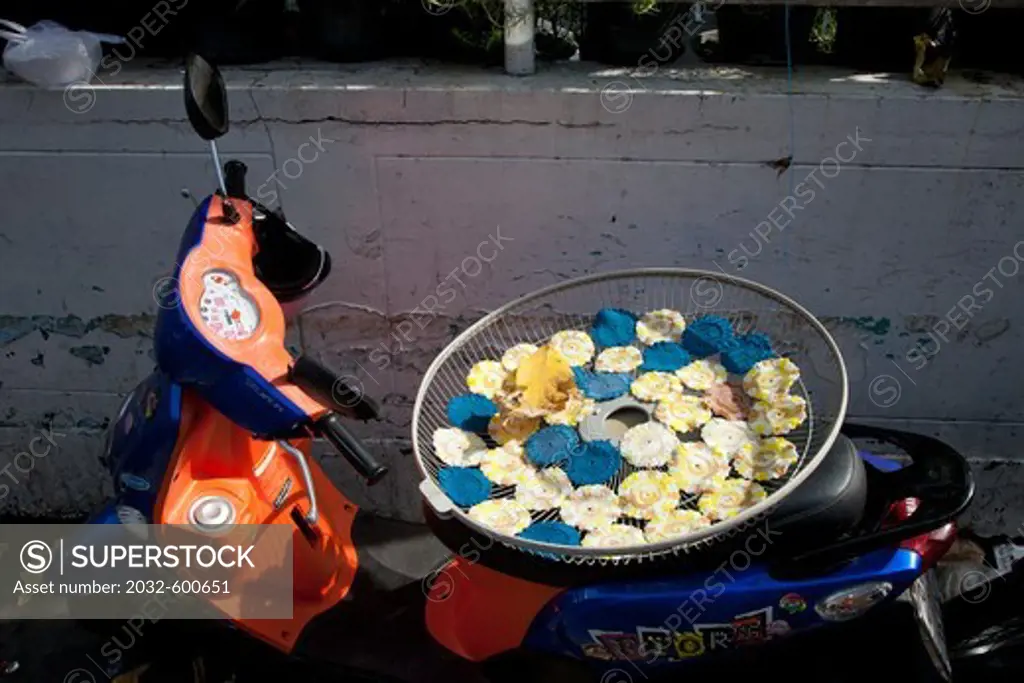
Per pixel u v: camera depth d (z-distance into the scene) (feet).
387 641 6.73
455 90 7.82
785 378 6.39
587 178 8.11
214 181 8.33
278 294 6.61
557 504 5.91
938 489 6.17
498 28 8.39
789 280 8.43
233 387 5.55
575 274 8.54
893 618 6.36
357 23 8.45
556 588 6.06
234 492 6.38
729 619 5.98
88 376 9.33
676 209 8.20
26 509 9.90
